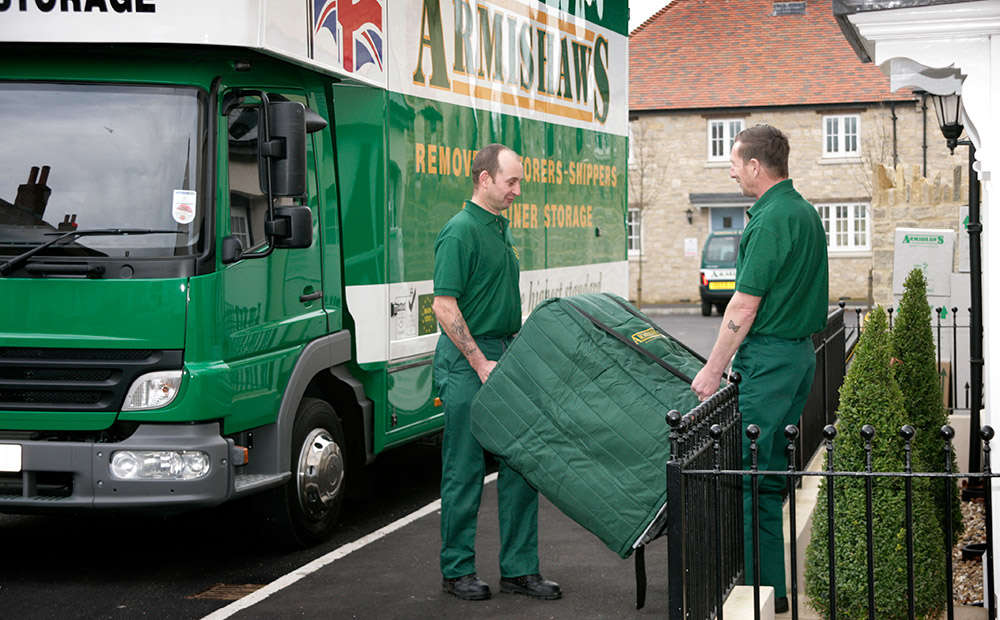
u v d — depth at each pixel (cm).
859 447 510
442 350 605
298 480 705
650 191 4294
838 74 4175
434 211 828
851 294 4147
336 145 745
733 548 500
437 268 584
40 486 620
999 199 478
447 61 844
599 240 1134
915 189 2048
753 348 545
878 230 2067
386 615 582
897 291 1334
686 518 425
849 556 507
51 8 607
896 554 502
